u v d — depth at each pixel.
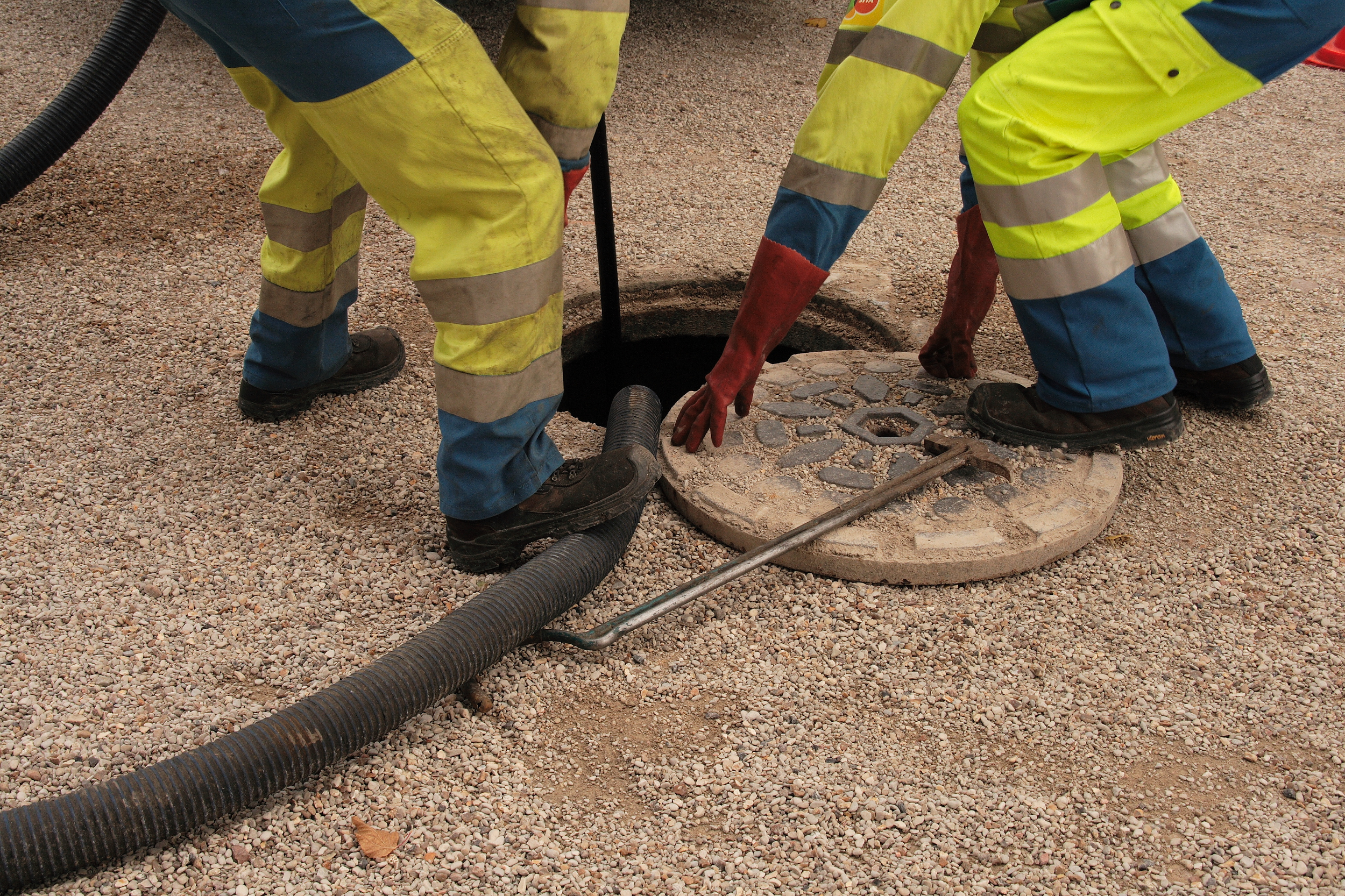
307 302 3.11
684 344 4.86
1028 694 2.42
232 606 2.58
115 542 2.76
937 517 2.86
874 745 2.28
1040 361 3.02
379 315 4.09
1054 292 2.83
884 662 2.51
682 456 3.14
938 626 2.62
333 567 2.74
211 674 2.37
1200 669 2.51
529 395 2.48
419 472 3.17
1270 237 5.03
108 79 4.47
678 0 8.84
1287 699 2.42
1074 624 2.64
